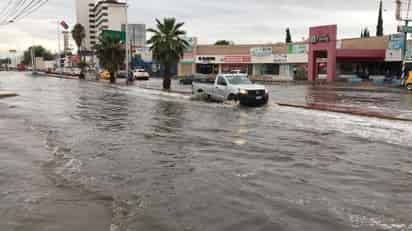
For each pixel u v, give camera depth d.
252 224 4.95
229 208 5.52
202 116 15.96
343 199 5.87
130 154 8.95
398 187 6.47
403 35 46.78
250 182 6.75
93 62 98.56
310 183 6.70
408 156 8.70
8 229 4.82
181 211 5.41
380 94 28.39
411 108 18.23
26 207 5.59
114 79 51.12
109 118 15.45
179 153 9.06
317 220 5.07
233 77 22.08
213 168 7.70
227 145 10.00
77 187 6.52
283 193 6.16
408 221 5.03
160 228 4.85
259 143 10.24
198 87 24.28
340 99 23.80
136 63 81.94
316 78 52.62
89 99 24.91
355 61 55.16
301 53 57.12
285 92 30.72
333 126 13.03
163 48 33.53
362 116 15.60
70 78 68.50
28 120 14.84
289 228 4.82
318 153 9.04
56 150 9.44
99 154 8.97
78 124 13.80
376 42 52.50
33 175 7.25
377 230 4.75
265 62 62.00
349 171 7.48
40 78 68.56
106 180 6.91
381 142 10.28
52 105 20.92
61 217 5.22
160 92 31.45
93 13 167.38
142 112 17.52
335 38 48.38
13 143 10.32
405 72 37.62
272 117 15.51
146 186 6.55
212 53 67.25
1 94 27.45
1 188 6.47
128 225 4.95
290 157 8.65
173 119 15.08
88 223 5.02
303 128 12.69
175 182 6.77
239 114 16.59
